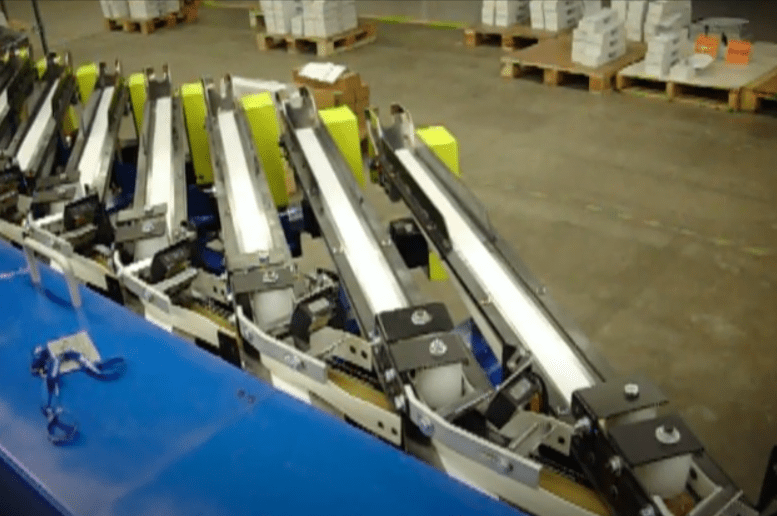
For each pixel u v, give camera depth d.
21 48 4.88
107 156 3.39
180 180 3.03
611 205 4.88
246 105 3.67
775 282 4.00
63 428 1.70
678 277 4.10
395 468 1.55
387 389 1.76
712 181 5.08
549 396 1.77
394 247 2.42
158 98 4.04
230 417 1.70
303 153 3.22
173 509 1.50
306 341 1.94
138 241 2.40
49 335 2.00
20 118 4.26
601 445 1.46
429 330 1.74
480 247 2.43
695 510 1.40
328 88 5.47
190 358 1.89
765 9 8.60
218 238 3.42
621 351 3.59
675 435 1.41
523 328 2.03
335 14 8.22
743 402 3.24
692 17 8.44
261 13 9.39
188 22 10.24
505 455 1.51
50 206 2.72
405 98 6.93
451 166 3.38
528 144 5.83
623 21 7.16
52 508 1.54
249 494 1.51
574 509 1.51
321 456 1.59
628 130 5.94
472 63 7.77
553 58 7.01
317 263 4.36
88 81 4.64
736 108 6.09
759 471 2.91
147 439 1.66
